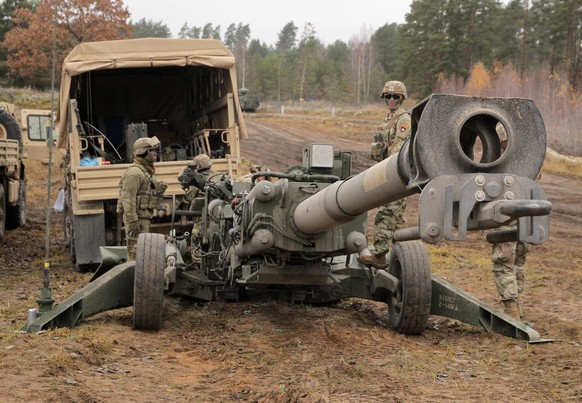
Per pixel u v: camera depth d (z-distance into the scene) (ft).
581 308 30.40
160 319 23.85
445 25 252.01
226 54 39.65
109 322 25.18
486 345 22.82
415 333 24.22
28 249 47.67
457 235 13.89
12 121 55.01
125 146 48.37
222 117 42.75
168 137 50.88
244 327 24.35
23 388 16.34
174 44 39.09
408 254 23.97
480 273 39.37
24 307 28.55
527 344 22.62
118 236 39.27
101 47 38.63
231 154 39.52
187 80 50.29
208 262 27.99
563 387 18.06
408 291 23.56
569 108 160.35
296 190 22.09
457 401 16.85
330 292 27.14
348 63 369.91
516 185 14.06
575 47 231.30
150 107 50.52
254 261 24.25
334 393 17.20
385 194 16.07
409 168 14.52
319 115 196.95
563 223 65.41
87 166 37.70
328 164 23.07
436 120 14.03
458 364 20.49
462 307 24.67
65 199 46.01
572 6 227.81
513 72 210.38
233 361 20.36
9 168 49.06
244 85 369.50
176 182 37.65
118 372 18.69
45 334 21.91
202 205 29.50
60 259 43.57
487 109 14.10
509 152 14.11
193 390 17.66
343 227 22.35
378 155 25.85
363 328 24.47
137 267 23.65
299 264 23.85
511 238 15.28
